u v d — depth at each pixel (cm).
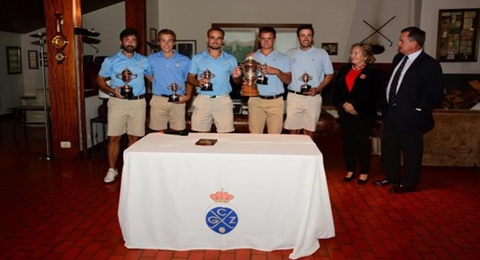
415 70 363
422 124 374
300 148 264
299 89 387
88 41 755
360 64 393
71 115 507
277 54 374
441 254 267
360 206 354
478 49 667
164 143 274
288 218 254
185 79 396
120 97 391
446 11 667
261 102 382
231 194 251
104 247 272
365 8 834
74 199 367
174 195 254
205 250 263
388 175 406
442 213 338
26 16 796
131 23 714
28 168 475
